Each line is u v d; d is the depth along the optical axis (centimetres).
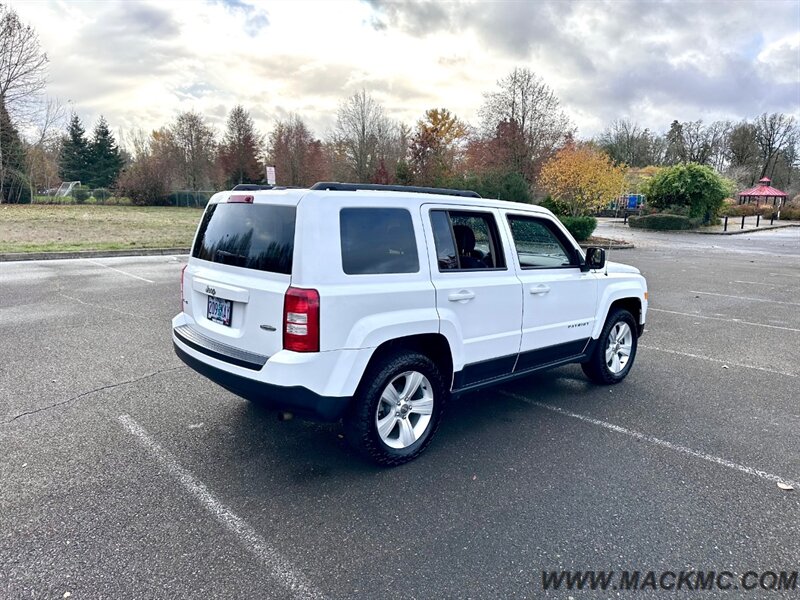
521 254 409
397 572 241
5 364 518
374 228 319
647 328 771
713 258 1808
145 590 225
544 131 3134
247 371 304
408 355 334
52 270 1137
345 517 283
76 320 699
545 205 2416
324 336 292
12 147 3416
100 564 240
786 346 674
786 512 298
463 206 372
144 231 2083
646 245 2302
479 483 323
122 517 277
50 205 3656
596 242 2239
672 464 353
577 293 450
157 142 5825
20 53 3164
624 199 4347
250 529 271
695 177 3173
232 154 5128
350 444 331
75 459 338
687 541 270
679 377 545
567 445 379
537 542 266
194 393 455
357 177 4431
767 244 2408
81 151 5609
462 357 365
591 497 310
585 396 484
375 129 4519
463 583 235
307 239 291
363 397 317
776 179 6444
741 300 1010
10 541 254
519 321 402
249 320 311
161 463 336
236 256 329
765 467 351
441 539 267
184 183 5384
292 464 340
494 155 3130
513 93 3183
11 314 726
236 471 329
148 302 823
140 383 477
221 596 223
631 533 276
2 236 1714
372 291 310
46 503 287
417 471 337
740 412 449
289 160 5072
